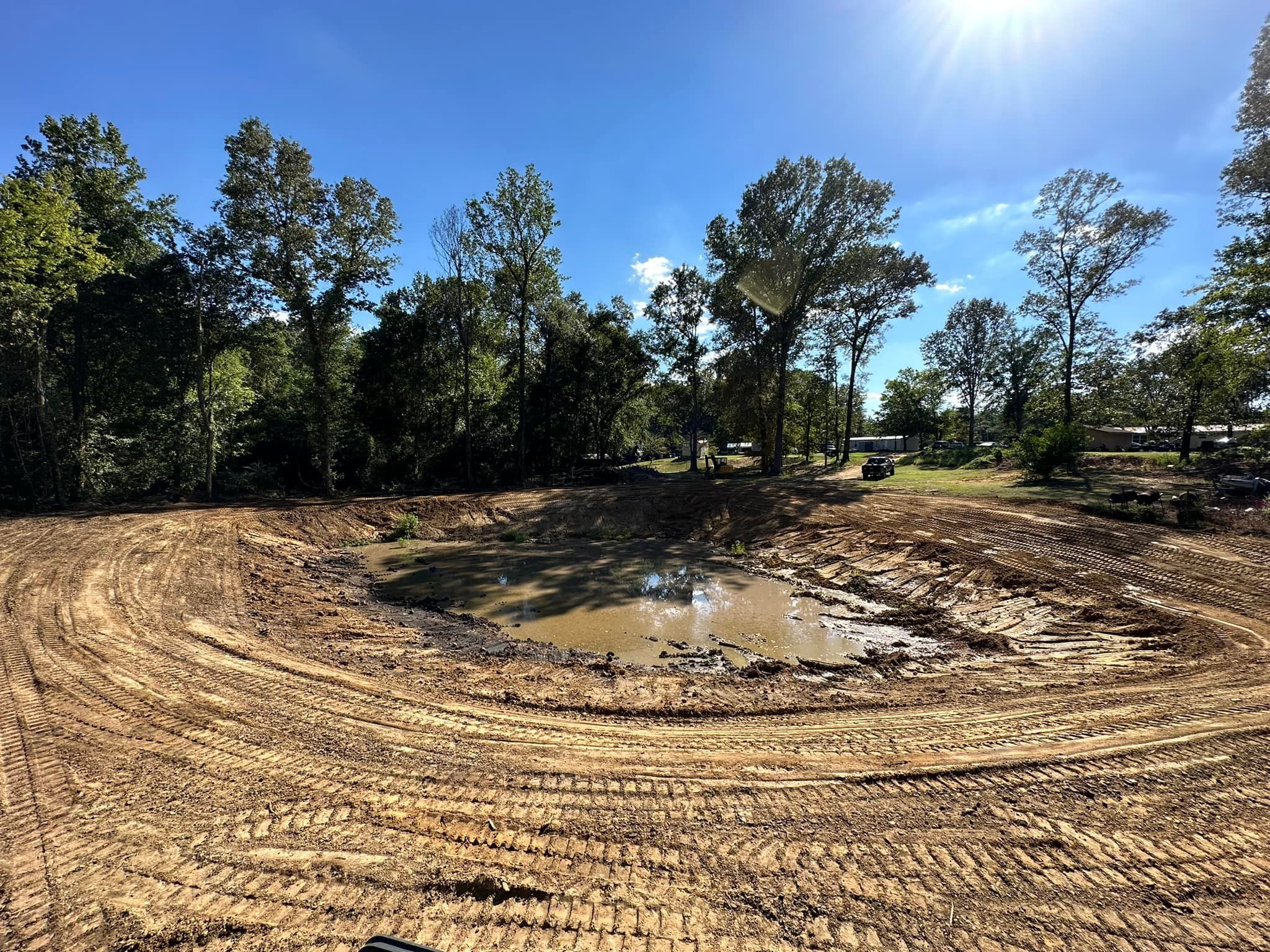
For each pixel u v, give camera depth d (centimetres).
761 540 1812
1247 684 682
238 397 2522
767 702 707
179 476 2366
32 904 332
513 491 2531
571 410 3322
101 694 643
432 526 2036
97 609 950
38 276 1758
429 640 972
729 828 420
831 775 497
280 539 1711
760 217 3139
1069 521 1473
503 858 383
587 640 1009
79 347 2112
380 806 444
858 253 3038
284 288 2267
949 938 314
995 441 7294
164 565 1255
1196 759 507
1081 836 404
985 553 1320
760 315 3438
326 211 2298
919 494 2100
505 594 1301
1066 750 533
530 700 693
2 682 666
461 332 2695
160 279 2106
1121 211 2689
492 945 307
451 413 2966
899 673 838
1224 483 1738
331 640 914
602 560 1636
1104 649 876
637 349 3591
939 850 391
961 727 600
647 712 663
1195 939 312
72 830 403
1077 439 2211
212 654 791
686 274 3922
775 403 3816
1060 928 320
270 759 515
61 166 2033
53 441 1914
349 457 2845
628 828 419
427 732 584
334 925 320
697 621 1110
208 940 307
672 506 2252
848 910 335
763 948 306
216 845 390
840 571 1430
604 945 308
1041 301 3033
